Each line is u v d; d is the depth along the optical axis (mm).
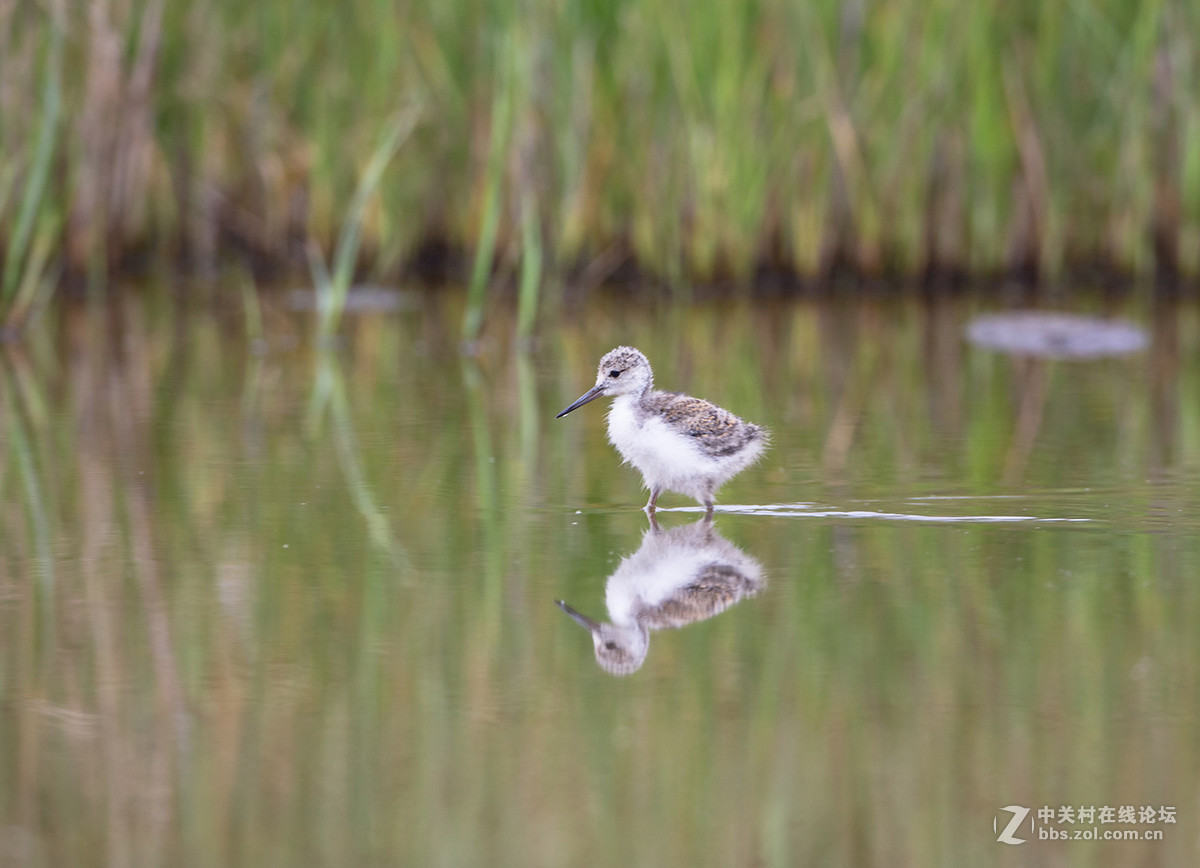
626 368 13430
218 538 11258
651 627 9305
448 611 9562
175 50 25344
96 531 11438
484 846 6746
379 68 24469
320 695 8273
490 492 12773
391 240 25719
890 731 7820
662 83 24156
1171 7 24500
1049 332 21156
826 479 13125
